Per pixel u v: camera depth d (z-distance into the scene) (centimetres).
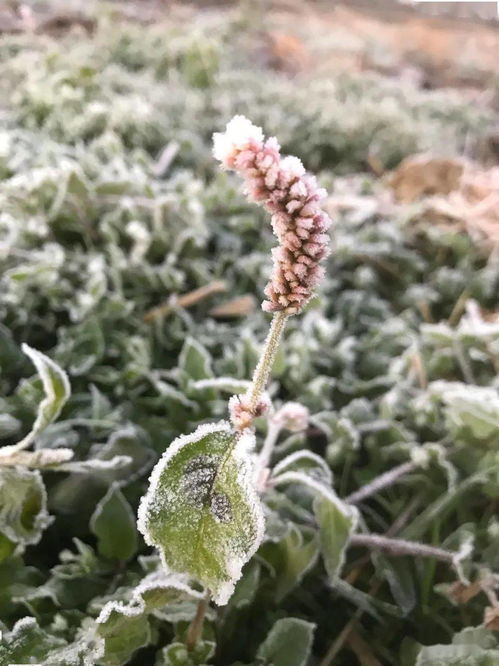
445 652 11
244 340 17
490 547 14
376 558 13
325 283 21
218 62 34
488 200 25
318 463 12
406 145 30
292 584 12
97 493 14
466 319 20
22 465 11
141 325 18
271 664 11
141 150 25
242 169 7
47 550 14
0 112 27
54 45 32
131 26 37
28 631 10
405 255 23
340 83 37
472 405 16
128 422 15
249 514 9
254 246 23
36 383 15
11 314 18
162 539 9
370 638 13
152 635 11
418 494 15
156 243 20
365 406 17
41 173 20
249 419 9
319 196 7
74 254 20
